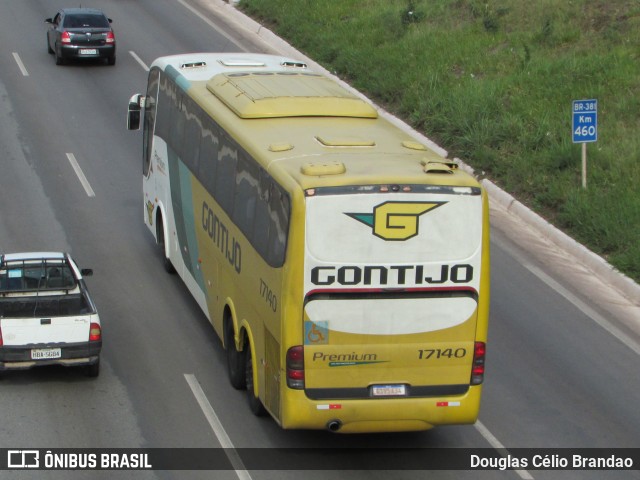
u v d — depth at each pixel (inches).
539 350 757.9
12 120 1285.7
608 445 625.3
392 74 1403.8
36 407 645.9
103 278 866.8
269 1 1811.0
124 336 759.7
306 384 548.7
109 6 1892.2
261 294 592.4
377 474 581.6
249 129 653.9
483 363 565.3
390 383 557.6
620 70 1237.1
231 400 666.2
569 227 988.6
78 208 1024.9
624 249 919.7
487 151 1134.4
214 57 882.8
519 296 855.1
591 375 722.2
